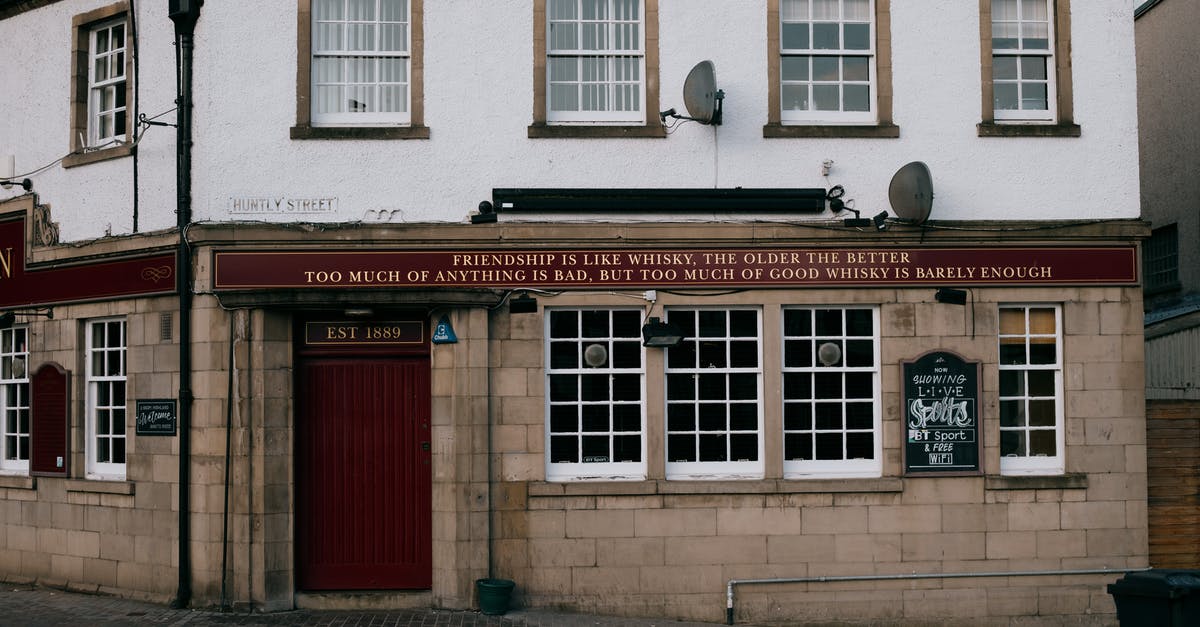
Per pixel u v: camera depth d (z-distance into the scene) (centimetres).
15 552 1289
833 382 1170
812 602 1138
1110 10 1198
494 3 1161
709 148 1159
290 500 1127
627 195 1145
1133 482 1162
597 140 1156
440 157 1148
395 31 1183
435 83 1153
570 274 1137
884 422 1152
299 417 1148
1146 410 1192
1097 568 1154
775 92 1167
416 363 1160
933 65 1180
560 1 1188
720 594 1133
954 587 1146
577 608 1124
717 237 1143
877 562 1143
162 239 1152
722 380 1164
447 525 1118
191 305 1138
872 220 1152
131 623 1057
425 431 1156
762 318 1158
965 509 1149
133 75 1228
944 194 1171
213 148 1137
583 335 1159
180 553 1124
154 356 1169
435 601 1118
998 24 1213
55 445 1256
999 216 1173
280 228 1120
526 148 1152
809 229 1148
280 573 1115
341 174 1141
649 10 1166
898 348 1156
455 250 1129
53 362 1269
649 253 1144
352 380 1155
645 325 1142
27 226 1302
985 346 1161
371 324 1154
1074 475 1155
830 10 1204
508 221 1141
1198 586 827
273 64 1148
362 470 1151
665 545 1133
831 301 1154
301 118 1145
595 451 1155
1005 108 1209
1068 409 1162
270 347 1123
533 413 1132
